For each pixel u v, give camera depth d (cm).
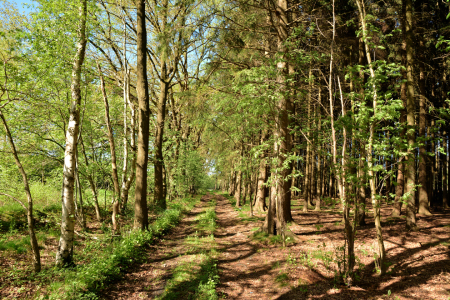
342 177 523
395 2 1095
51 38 613
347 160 520
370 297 464
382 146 475
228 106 945
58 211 1062
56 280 529
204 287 517
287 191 1033
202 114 1199
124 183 1019
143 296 513
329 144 612
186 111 1315
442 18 1219
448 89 1478
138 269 657
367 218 1201
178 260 721
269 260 698
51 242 764
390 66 470
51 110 805
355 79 505
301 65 707
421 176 1198
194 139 2845
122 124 1348
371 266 612
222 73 1191
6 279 501
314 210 1557
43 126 875
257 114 794
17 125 762
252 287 549
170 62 1662
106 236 800
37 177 1149
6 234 725
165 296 496
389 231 883
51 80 685
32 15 602
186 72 2031
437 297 441
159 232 1005
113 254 634
